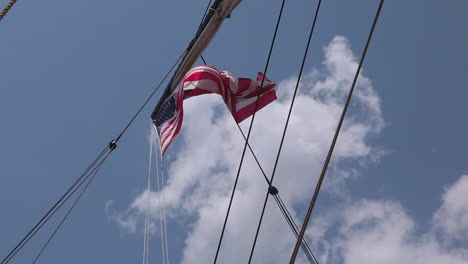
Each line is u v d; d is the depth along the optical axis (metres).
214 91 12.88
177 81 13.77
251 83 12.97
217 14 12.52
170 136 12.92
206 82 12.90
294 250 5.52
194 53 13.30
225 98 12.90
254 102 12.92
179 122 12.91
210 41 13.09
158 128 14.05
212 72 12.98
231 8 12.45
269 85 13.00
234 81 12.90
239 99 13.00
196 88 12.95
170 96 13.68
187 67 13.54
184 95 13.02
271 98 13.05
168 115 13.66
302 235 5.59
